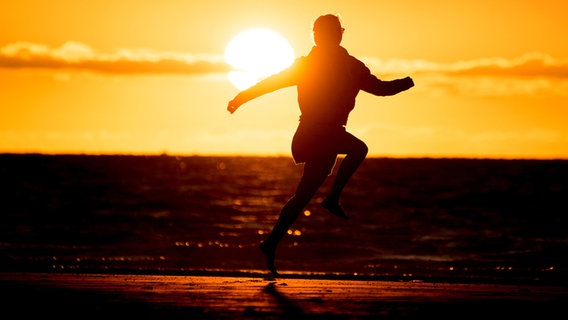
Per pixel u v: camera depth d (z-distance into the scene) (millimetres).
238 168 170500
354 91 9297
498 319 6598
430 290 8586
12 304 7207
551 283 10656
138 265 21125
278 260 24391
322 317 6555
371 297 7879
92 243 29953
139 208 51844
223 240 31984
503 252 27656
